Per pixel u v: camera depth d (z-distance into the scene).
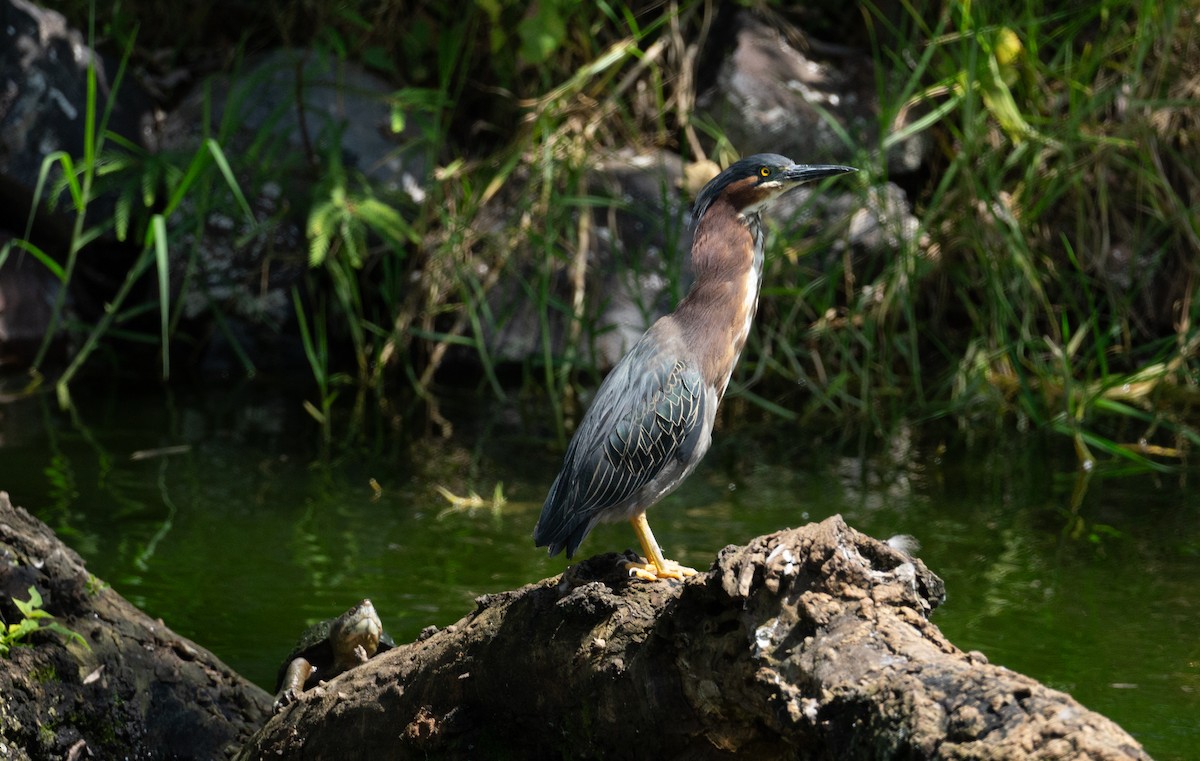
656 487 6.53
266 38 16.62
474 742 5.21
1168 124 14.22
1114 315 13.45
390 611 8.01
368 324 14.14
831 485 10.81
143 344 14.96
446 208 14.88
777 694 4.05
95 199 14.66
